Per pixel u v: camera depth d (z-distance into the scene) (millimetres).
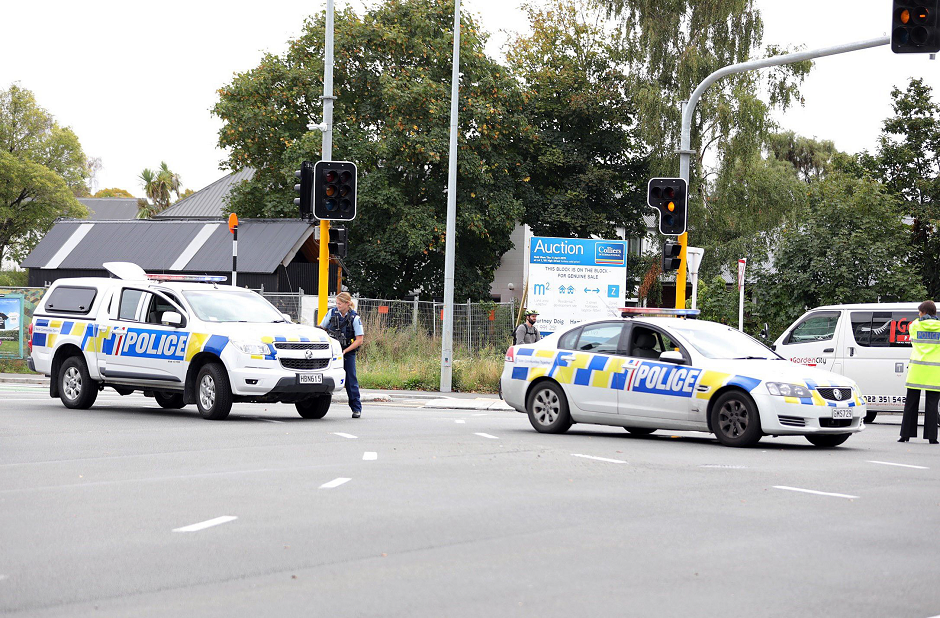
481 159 67438
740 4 65250
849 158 58219
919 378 22203
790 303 41312
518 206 67750
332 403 31922
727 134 65688
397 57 66375
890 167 53906
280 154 67062
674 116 65500
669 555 10070
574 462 17031
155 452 17641
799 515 12453
